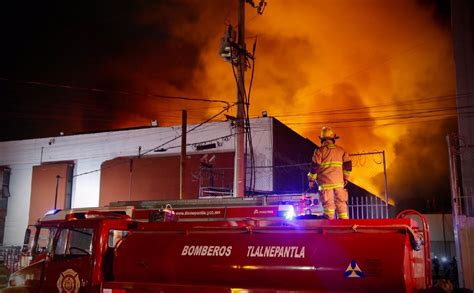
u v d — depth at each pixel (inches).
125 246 285.0
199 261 257.3
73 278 298.2
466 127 687.7
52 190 1249.4
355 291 219.1
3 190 1320.1
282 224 249.6
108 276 291.0
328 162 307.6
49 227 347.9
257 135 991.6
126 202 558.9
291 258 234.5
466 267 448.8
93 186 1221.7
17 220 1315.2
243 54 597.3
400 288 211.6
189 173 1072.8
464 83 705.6
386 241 220.8
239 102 580.1
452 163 494.3
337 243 229.5
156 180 1115.3
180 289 259.4
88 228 300.5
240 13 607.8
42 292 310.8
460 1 733.3
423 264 248.8
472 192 528.4
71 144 1278.3
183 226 275.6
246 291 241.8
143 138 1176.8
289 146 1076.5
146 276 272.2
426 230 254.2
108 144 1222.3
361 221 231.1
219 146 1061.1
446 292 228.8
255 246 247.1
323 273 225.5
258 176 968.3
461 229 460.8
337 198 304.0
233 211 486.9
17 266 719.1
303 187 1127.6
